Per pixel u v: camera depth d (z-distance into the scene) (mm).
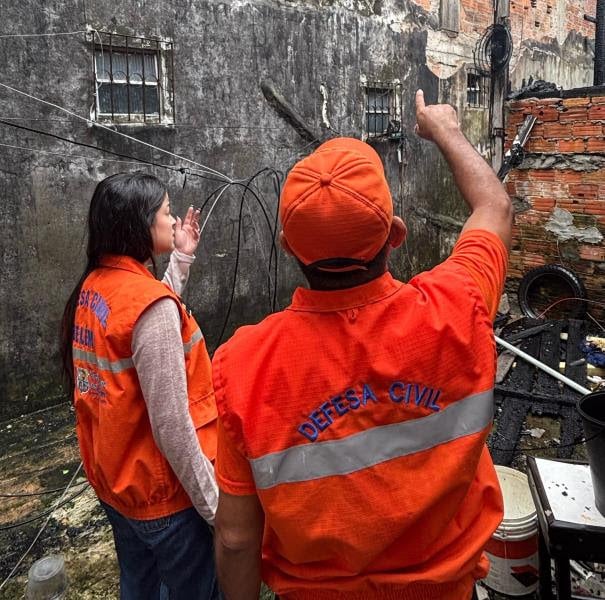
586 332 4891
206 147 5211
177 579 1453
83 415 1461
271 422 782
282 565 909
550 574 1847
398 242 897
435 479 802
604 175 5406
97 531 2750
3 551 2617
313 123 6164
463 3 8172
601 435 1560
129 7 4496
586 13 11547
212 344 5598
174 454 1270
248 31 5371
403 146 7254
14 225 4059
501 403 3822
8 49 3895
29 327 4207
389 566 845
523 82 8086
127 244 1404
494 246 949
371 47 6727
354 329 796
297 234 787
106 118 4527
